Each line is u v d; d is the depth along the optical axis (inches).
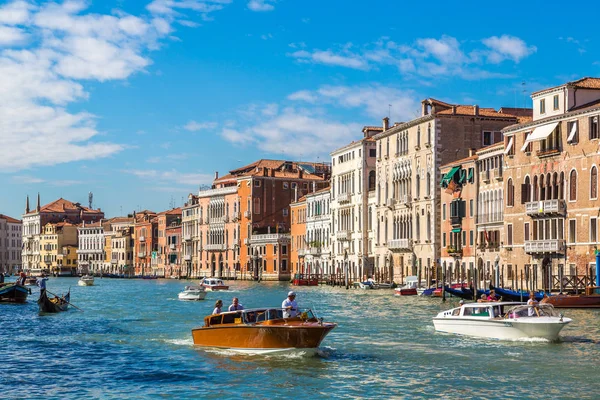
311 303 2541.8
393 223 3759.8
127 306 2596.0
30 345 1519.4
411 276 3228.3
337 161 4409.5
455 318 1595.7
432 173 3371.1
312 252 4623.5
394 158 3747.5
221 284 3730.3
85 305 2657.5
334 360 1288.1
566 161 2539.4
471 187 3080.7
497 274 2859.3
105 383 1150.3
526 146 2699.3
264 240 5196.9
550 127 2578.7
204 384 1129.4
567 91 2556.6
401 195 3673.7
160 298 3159.5
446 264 3270.2
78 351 1435.8
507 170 2807.6
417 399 1037.8
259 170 5369.1
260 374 1182.9
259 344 1337.4
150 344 1503.4
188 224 6299.2
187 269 6264.8
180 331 1721.2
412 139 3563.0
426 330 1664.6
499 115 3408.0
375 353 1354.6
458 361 1278.3
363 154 4087.1
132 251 7445.9
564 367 1225.4
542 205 2596.0
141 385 1133.7
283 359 1293.1
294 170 5600.4
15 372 1237.7
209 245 5866.1
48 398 1066.7
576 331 1608.0
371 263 4042.8
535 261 2655.0
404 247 3577.8
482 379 1146.0
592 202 2436.0
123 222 7677.2
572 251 2501.2
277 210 5388.8
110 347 1478.8
